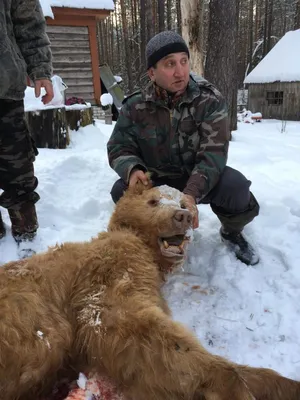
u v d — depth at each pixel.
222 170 2.87
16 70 3.04
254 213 3.10
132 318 1.70
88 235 3.57
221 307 2.64
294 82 18.95
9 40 3.07
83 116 7.84
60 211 3.98
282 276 2.91
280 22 44.88
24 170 3.28
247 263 3.07
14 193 3.26
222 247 3.28
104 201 4.20
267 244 3.32
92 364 1.79
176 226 2.16
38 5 3.32
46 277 1.89
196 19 8.18
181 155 3.06
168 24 31.08
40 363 1.64
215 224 3.74
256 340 2.33
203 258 3.19
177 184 3.28
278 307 2.59
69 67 15.23
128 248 2.10
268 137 10.49
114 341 1.67
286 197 4.25
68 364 1.84
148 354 1.63
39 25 3.34
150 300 1.85
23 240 3.35
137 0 35.00
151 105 2.96
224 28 10.01
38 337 1.65
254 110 20.95
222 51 10.13
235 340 2.34
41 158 5.68
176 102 2.91
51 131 6.63
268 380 1.64
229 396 1.54
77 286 1.91
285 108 19.45
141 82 28.34
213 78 10.32
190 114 2.91
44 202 4.05
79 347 1.80
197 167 2.82
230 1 9.79
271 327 2.43
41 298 1.79
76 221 3.93
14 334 1.61
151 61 2.80
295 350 2.23
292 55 20.22
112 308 1.76
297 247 3.24
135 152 3.12
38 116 6.52
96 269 1.94
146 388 1.63
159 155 3.10
